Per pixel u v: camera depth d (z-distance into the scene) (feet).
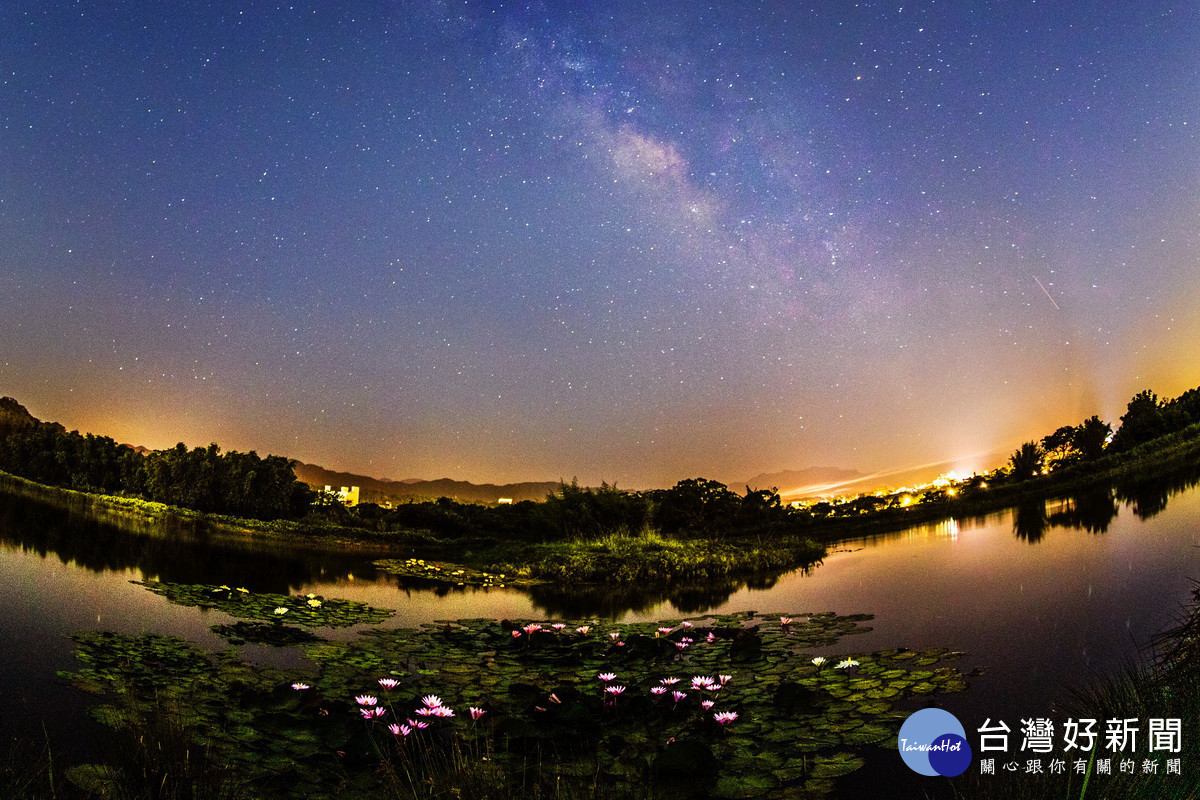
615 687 12.05
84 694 11.14
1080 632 14.56
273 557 32.65
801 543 38.65
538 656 16.19
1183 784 6.81
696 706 12.19
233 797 8.03
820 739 10.37
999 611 17.25
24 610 17.11
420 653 16.03
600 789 8.68
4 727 9.76
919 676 12.79
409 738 10.23
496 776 8.52
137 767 8.05
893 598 20.94
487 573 32.30
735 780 9.10
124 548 30.53
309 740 9.98
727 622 19.99
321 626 18.53
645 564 32.01
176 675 12.53
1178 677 9.93
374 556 36.14
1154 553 22.07
